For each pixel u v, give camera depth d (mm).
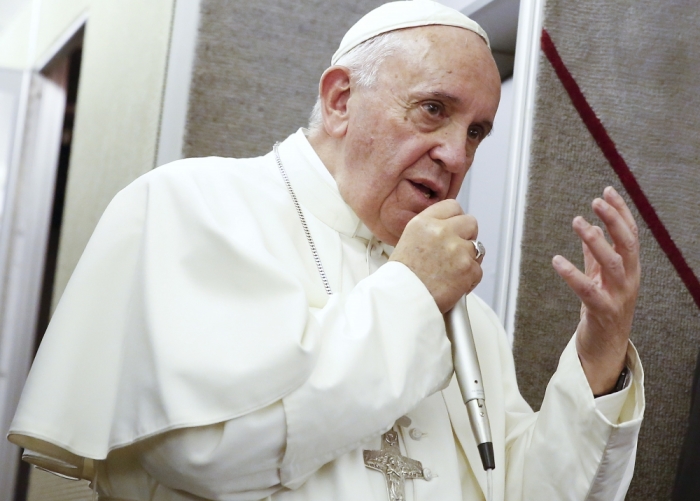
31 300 4105
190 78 2467
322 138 1752
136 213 1547
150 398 1334
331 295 1488
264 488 1338
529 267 2352
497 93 1660
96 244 1531
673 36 2516
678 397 2404
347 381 1314
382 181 1619
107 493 1489
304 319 1350
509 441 1732
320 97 1766
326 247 1652
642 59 2484
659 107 2482
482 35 1703
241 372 1302
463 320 1488
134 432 1339
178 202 1515
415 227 1479
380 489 1428
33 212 4172
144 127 2621
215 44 2496
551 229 2379
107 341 1479
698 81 2521
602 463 1518
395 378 1354
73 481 2902
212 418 1286
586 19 2455
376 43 1682
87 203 3258
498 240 2531
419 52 1624
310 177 1704
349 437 1323
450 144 1593
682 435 2393
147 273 1436
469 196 2895
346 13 2660
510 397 1817
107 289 1503
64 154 4434
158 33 2613
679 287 2445
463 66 1611
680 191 2473
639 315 2406
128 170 2740
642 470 2354
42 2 4332
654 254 2439
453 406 1664
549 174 2391
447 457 1543
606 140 2428
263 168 1730
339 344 1352
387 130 1613
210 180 1586
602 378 1540
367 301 1406
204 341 1345
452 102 1603
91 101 3426
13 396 3990
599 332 1500
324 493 1382
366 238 1710
